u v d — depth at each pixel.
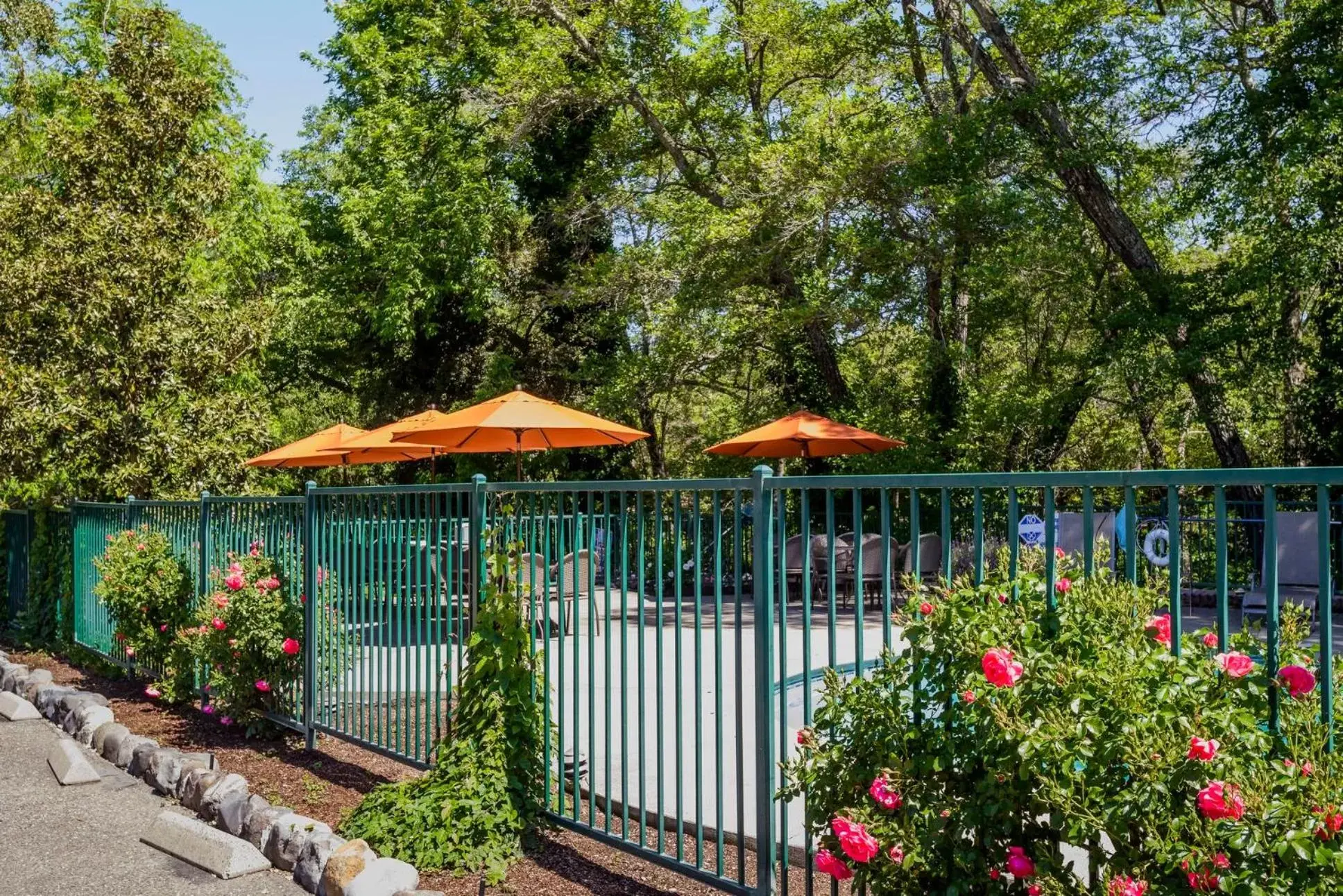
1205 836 2.32
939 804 2.88
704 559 17.33
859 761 3.13
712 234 18.06
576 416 11.73
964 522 14.74
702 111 22.19
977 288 16.92
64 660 11.23
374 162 24.22
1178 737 2.41
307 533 7.01
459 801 4.74
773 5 20.95
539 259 24.39
